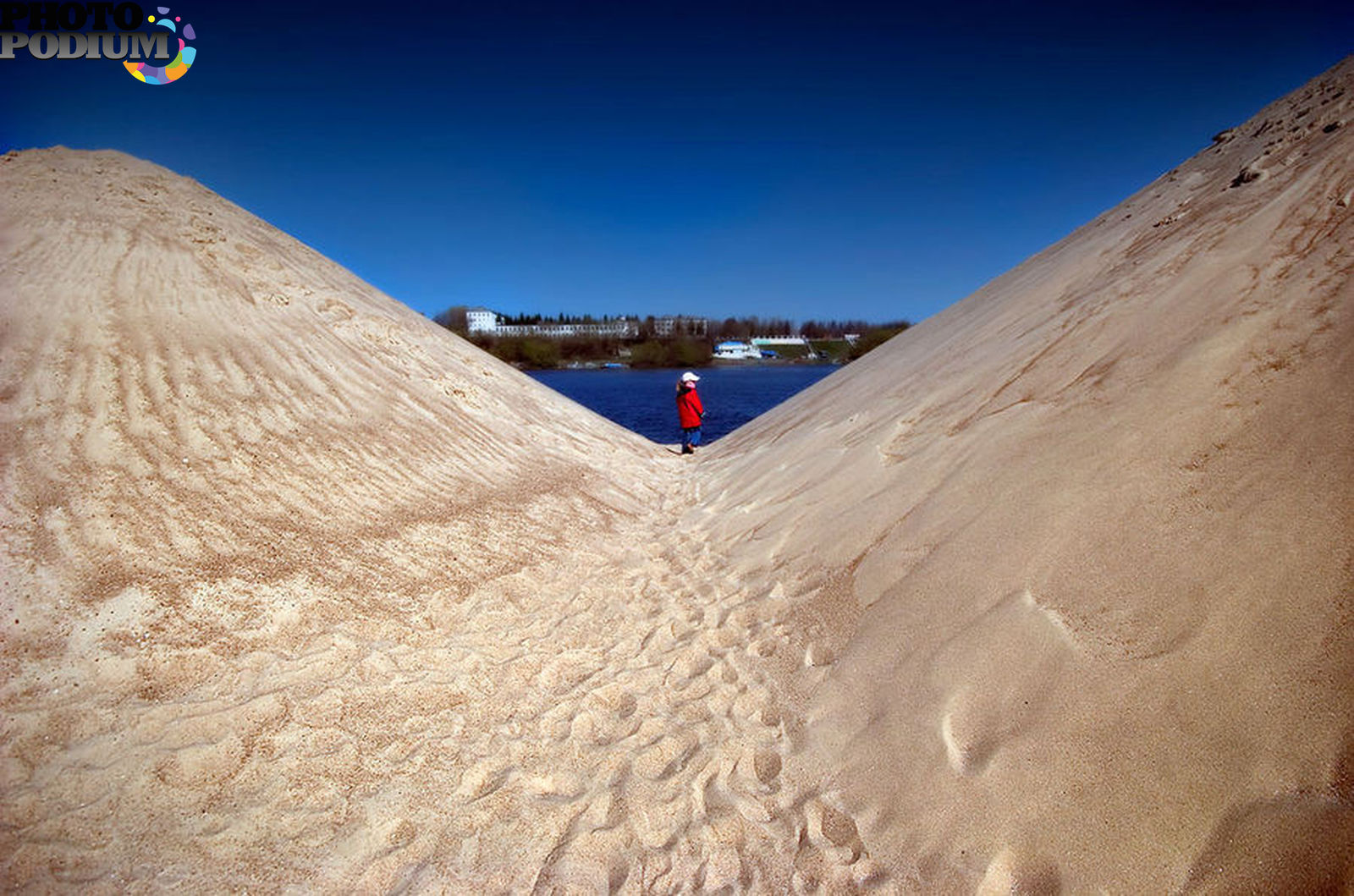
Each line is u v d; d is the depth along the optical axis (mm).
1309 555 2219
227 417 5145
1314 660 2000
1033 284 7316
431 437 6570
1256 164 5254
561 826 2512
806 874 2270
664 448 12445
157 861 2201
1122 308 4418
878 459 5035
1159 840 1921
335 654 3395
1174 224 5535
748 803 2592
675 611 4254
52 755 2529
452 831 2463
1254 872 1740
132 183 8133
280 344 6477
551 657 3711
